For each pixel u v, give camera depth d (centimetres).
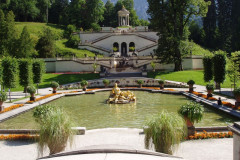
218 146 1002
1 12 5162
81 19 8519
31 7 9475
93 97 2780
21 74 2977
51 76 4291
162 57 4578
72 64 4934
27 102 2303
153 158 438
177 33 4266
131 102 2336
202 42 7988
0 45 4975
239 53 2589
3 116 1722
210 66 3077
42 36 5288
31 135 1194
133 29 6769
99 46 6166
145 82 3762
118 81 3878
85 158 433
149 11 4509
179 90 3064
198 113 1089
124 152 468
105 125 1502
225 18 7775
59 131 807
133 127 1430
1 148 1055
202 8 4306
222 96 2466
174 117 832
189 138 1102
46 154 914
